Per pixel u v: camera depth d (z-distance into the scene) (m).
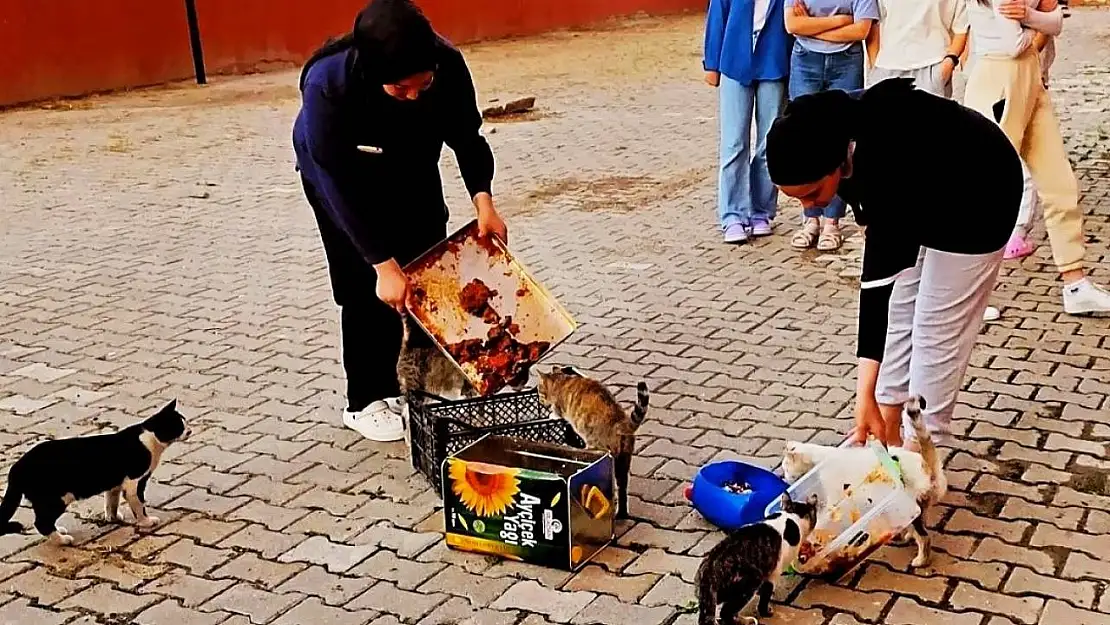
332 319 7.12
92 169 12.33
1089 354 5.95
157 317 7.26
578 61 20.83
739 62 8.17
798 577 3.96
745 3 8.09
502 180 11.09
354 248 5.00
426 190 5.03
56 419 5.66
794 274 7.65
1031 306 6.71
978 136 3.92
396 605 3.93
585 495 4.09
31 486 4.25
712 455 4.98
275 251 8.80
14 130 14.98
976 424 5.14
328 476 4.92
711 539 4.27
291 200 10.61
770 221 8.66
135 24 18.58
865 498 3.96
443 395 5.06
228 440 5.33
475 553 4.23
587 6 27.66
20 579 4.17
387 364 5.29
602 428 4.37
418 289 4.69
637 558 4.15
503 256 4.79
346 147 4.62
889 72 7.72
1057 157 6.48
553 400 4.59
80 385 6.11
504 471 4.07
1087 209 8.97
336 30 21.58
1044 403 5.36
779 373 5.91
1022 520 4.32
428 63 4.05
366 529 4.45
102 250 8.98
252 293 7.71
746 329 6.60
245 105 16.62
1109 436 5.02
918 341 4.44
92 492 4.35
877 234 3.74
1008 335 6.25
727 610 3.59
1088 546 4.13
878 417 3.95
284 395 5.88
